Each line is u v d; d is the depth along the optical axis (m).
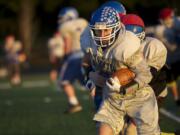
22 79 38.41
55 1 63.00
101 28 9.81
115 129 10.23
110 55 9.98
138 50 9.90
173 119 17.08
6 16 65.94
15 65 36.34
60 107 21.67
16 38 66.12
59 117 18.95
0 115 20.02
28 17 62.34
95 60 10.28
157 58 10.98
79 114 19.41
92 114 19.28
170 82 19.92
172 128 15.14
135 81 9.95
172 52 19.91
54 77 34.12
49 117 19.05
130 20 10.92
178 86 25.77
